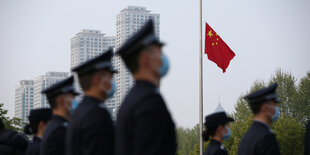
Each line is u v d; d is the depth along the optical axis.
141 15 145.25
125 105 5.10
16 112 172.75
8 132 9.70
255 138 8.10
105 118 5.81
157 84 5.25
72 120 6.01
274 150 7.96
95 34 160.25
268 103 8.34
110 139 5.74
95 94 6.11
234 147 60.59
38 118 8.84
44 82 157.75
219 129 10.12
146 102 4.88
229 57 28.94
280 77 77.88
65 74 158.75
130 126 4.98
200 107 30.83
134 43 5.13
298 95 76.69
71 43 162.75
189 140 97.12
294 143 59.50
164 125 4.85
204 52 29.12
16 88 173.50
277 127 60.59
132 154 4.93
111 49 6.22
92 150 5.61
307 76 78.00
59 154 7.23
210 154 10.00
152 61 5.14
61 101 7.59
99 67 6.08
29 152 8.73
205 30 29.28
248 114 76.25
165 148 4.87
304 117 76.50
